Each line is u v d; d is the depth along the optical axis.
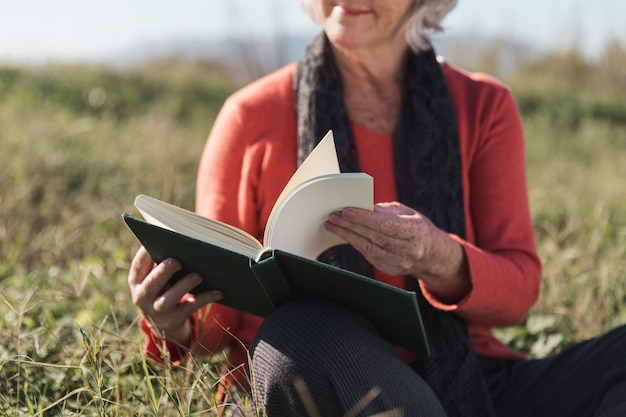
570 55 14.21
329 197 2.03
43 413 2.43
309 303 2.10
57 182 5.95
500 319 2.46
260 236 2.59
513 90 13.20
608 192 6.81
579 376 2.41
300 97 2.59
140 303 2.29
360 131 2.60
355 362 2.01
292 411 2.02
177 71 12.62
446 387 2.44
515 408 2.50
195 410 2.42
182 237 2.01
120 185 6.10
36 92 10.45
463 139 2.63
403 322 2.05
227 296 2.31
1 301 2.85
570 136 11.21
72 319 3.18
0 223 4.93
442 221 2.54
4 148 6.53
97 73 11.66
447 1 2.61
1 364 2.45
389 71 2.61
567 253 4.64
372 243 2.12
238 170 2.58
